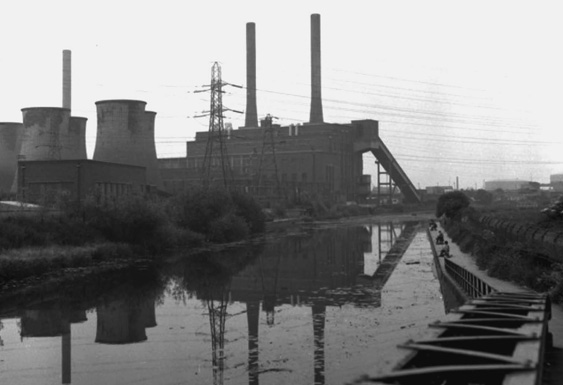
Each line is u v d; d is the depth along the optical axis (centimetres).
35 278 2962
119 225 4109
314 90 12606
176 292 2638
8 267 2883
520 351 580
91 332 1844
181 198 5316
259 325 1897
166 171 9931
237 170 10588
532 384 462
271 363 1415
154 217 4181
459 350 571
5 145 8250
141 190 5828
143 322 1986
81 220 3997
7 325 1966
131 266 3556
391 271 3328
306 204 9831
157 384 1279
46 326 1944
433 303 2228
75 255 3403
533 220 3441
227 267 3578
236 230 5447
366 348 1526
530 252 2200
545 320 836
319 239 5834
